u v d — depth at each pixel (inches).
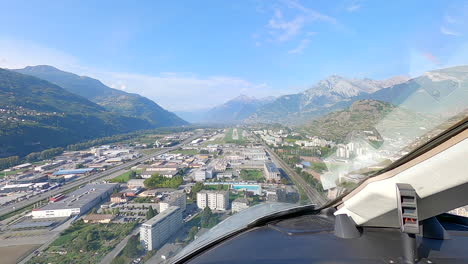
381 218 72.1
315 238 75.4
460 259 60.2
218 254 72.6
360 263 59.2
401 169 60.8
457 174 52.1
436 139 53.0
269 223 93.1
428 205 59.9
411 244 60.8
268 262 63.7
